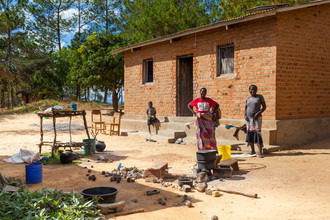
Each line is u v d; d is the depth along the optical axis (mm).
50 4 39625
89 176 6762
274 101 10406
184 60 14820
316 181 6199
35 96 40438
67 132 16391
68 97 43500
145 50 16219
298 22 10961
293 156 8875
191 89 15000
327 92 11984
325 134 11789
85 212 4219
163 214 4512
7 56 34531
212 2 26203
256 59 10992
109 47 25562
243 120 11328
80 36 38875
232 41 11867
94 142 10180
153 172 6660
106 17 41500
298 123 10867
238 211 4590
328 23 11875
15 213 4035
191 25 24156
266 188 5844
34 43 38031
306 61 11219
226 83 12062
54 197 4590
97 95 51500
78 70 27125
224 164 6961
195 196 5461
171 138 12883
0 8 31594
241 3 19562
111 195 4719
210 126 8266
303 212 4406
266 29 10688
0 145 12023
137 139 13953
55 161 8758
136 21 26109
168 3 24531
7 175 7035
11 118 22031
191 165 8242
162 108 15188
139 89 16656
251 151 9578
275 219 4188
